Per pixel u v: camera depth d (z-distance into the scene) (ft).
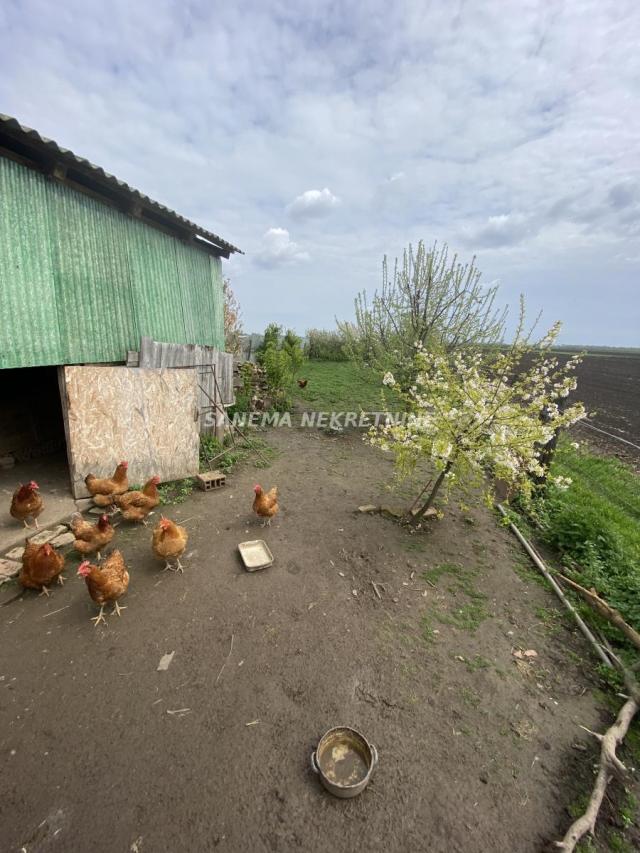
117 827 7.72
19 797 8.13
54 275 17.89
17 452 23.97
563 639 13.26
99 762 8.83
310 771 8.89
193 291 27.68
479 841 7.85
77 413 19.25
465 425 17.58
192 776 8.64
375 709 10.42
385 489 24.21
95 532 15.03
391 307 37.19
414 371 34.27
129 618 13.03
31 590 14.08
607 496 24.34
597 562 16.48
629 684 11.21
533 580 16.26
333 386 57.16
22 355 16.89
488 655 12.42
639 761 9.62
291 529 19.02
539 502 21.65
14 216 16.10
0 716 9.73
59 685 10.62
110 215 20.49
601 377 89.97
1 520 17.53
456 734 9.92
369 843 7.70
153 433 22.08
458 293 34.01
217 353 28.17
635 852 7.80
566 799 8.70
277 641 12.42
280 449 30.81
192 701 10.35
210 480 22.89
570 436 38.88
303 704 10.43
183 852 7.40
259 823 7.89
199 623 12.97
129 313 22.22
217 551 16.96
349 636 12.79
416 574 16.21
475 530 20.01
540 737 10.01
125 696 10.40
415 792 8.61
